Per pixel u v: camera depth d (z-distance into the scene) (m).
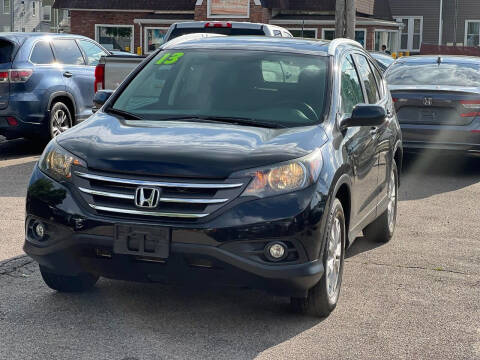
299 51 6.21
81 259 4.94
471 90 11.20
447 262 6.96
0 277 6.05
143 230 4.71
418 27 50.38
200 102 5.82
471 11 50.25
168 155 4.83
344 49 6.58
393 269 6.68
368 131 6.37
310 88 5.85
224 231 4.66
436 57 12.73
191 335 4.94
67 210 4.88
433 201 9.86
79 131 5.37
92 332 4.93
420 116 11.31
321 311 5.28
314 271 4.86
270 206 4.73
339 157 5.36
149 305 5.49
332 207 5.10
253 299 5.69
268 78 5.98
